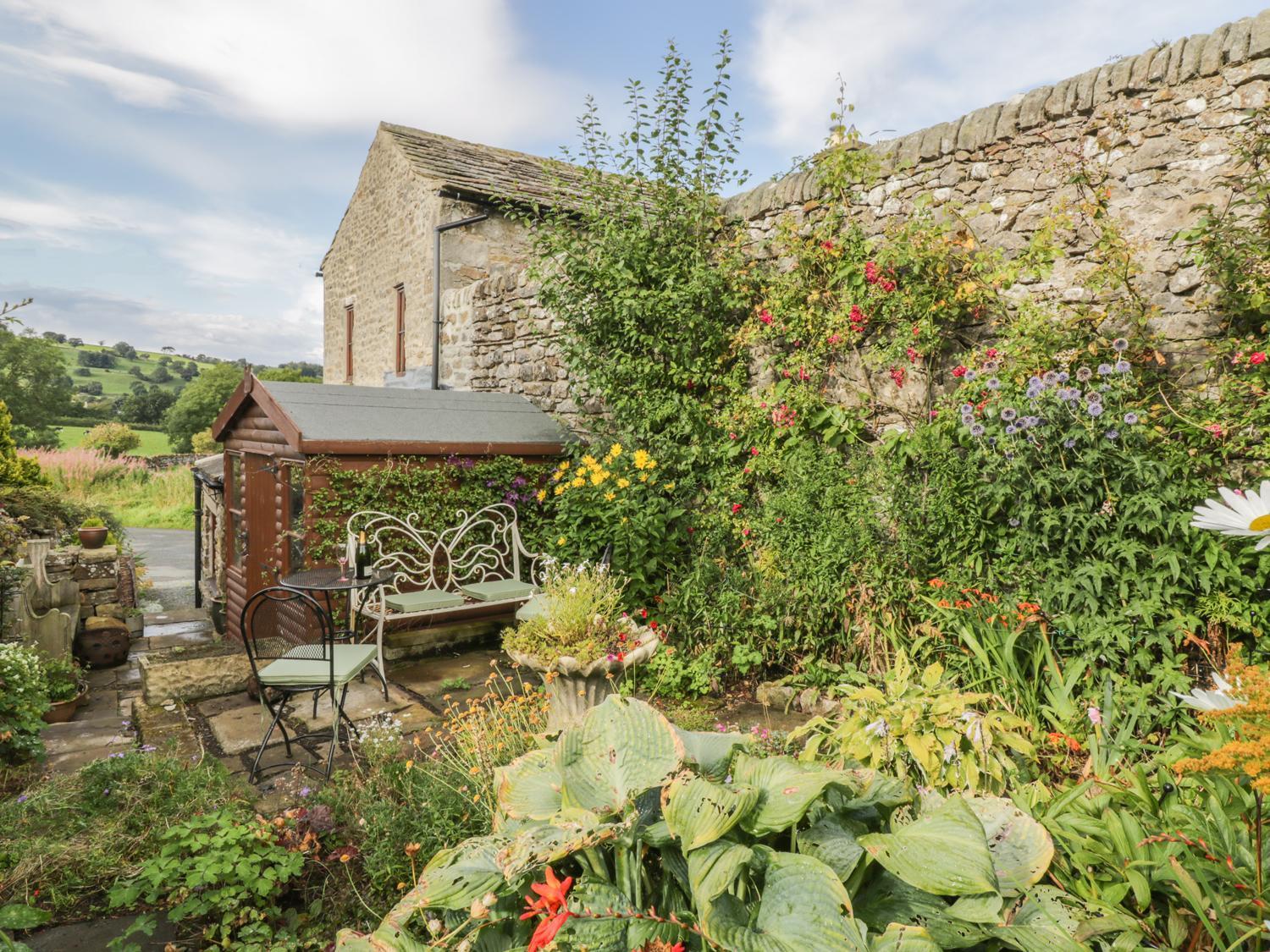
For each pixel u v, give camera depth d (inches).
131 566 352.2
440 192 358.3
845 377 207.3
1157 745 115.6
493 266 397.7
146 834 110.3
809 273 209.6
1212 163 148.6
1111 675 130.5
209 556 365.4
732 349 232.2
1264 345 140.6
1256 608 129.7
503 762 123.0
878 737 108.8
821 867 56.4
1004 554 159.5
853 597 178.4
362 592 209.3
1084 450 146.6
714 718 164.1
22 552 286.8
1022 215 176.1
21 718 157.9
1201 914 60.9
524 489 257.8
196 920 98.8
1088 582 138.1
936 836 58.9
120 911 100.0
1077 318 163.0
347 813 117.4
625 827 62.2
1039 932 57.7
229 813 107.7
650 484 229.6
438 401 270.4
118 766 126.3
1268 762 49.6
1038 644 142.2
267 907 98.2
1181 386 152.9
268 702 146.2
